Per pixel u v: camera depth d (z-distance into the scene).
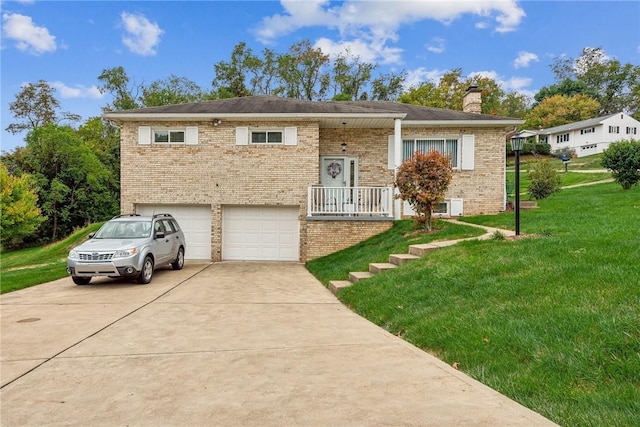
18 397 3.49
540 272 5.55
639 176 19.31
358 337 5.14
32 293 8.99
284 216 15.88
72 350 4.86
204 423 2.89
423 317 5.38
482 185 16.41
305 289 9.27
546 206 16.55
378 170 16.73
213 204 15.62
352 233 14.40
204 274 11.91
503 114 49.75
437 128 16.48
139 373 4.02
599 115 69.19
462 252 7.66
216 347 4.85
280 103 16.89
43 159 31.39
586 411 2.73
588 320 3.90
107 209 33.94
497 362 3.72
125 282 10.37
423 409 2.97
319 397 3.27
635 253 5.53
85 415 3.11
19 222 27.06
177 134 15.80
